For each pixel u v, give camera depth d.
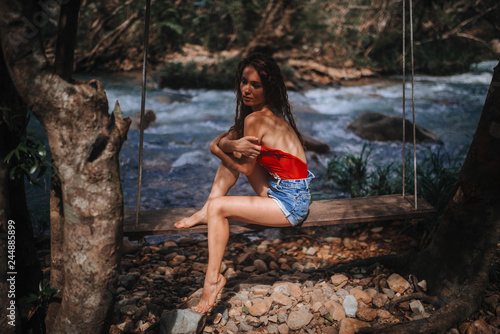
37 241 3.81
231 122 8.51
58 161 1.89
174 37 13.70
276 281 3.30
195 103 9.88
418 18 15.08
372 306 2.95
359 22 15.59
